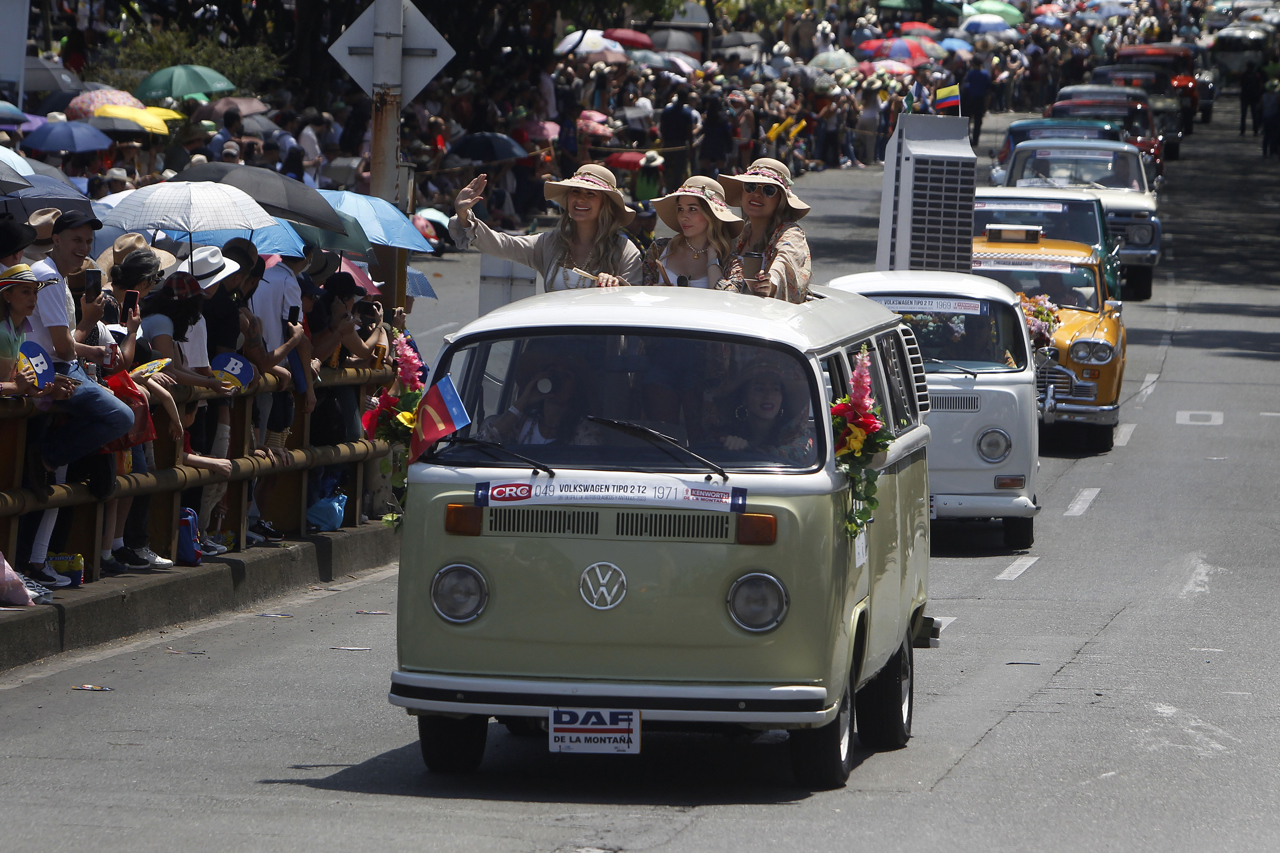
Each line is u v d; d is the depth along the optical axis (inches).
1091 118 5541.3
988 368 2140.7
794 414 1011.3
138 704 1267.2
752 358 1023.6
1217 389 3469.5
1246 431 3065.9
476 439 1018.1
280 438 1786.4
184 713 1245.1
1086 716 1286.9
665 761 1139.3
